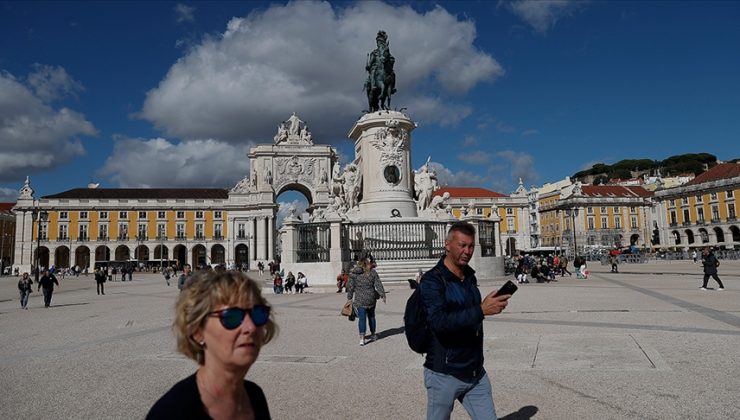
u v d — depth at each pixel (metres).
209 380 0.93
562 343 3.93
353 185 12.49
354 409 2.55
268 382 3.09
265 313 0.94
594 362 3.31
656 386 2.75
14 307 9.07
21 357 4.07
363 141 12.36
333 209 12.48
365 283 4.33
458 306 1.63
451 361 1.62
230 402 0.94
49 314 7.56
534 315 5.59
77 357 4.00
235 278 0.95
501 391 2.78
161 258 42.00
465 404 1.69
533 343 3.96
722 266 18.83
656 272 15.47
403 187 12.05
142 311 7.53
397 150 12.07
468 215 12.01
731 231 36.78
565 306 6.40
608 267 22.25
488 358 3.53
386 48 12.91
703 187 38.56
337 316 6.14
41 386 3.12
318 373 3.30
